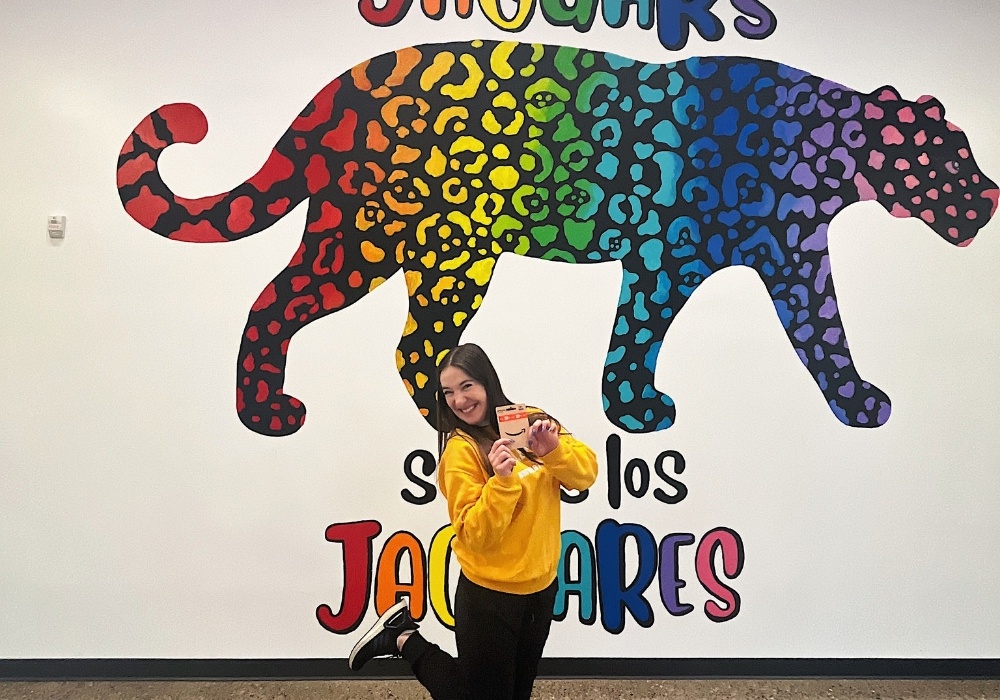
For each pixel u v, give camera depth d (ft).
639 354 6.76
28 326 6.60
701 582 6.68
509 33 6.91
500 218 6.77
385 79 6.83
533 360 6.71
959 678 6.71
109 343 6.61
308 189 6.74
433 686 5.09
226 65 6.81
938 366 6.90
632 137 6.89
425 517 6.59
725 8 7.00
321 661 6.51
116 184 6.70
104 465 6.56
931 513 6.82
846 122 6.97
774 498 6.75
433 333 6.68
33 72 6.74
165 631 6.50
